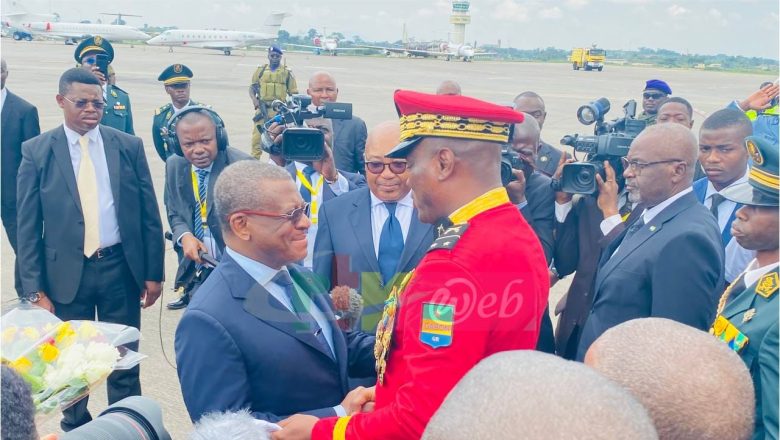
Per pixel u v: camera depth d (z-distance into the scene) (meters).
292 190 1.70
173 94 3.94
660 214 2.23
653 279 2.15
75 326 1.86
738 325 1.74
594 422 0.71
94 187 3.27
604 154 2.46
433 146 1.57
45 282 3.29
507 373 0.78
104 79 3.81
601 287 2.30
